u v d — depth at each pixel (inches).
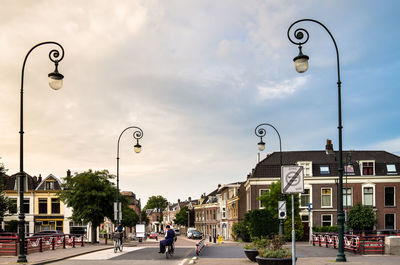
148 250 1109.1
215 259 780.6
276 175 2033.7
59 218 2401.6
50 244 1066.7
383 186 1994.3
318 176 2007.9
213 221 3484.3
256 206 2014.0
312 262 664.4
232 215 2780.5
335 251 989.8
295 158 2103.8
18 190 716.0
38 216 2394.2
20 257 700.7
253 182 2036.2
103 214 1659.7
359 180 2001.7
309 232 1932.8
